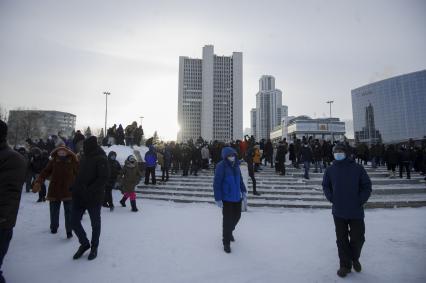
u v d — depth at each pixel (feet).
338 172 14.51
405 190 38.06
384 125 320.09
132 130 64.85
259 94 520.83
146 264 15.17
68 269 14.43
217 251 17.24
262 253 16.98
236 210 17.84
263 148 59.47
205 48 363.15
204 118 355.36
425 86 290.97
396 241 19.25
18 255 16.22
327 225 23.72
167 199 35.96
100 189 15.96
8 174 11.78
